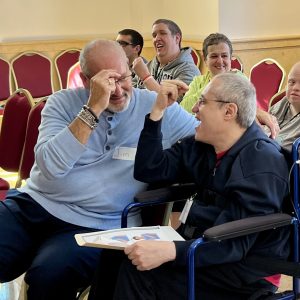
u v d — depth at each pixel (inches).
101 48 81.0
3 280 83.7
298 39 236.8
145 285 67.1
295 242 71.5
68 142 75.7
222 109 71.0
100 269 72.7
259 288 69.6
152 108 82.1
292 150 71.0
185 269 67.6
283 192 69.4
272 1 231.3
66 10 263.4
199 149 78.8
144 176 80.6
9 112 111.4
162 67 161.9
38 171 84.7
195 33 241.3
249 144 71.2
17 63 241.4
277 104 118.0
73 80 164.1
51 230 84.4
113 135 83.6
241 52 230.4
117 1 272.1
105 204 83.0
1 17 252.8
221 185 72.6
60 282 75.0
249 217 66.4
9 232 83.0
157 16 266.7
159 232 72.0
